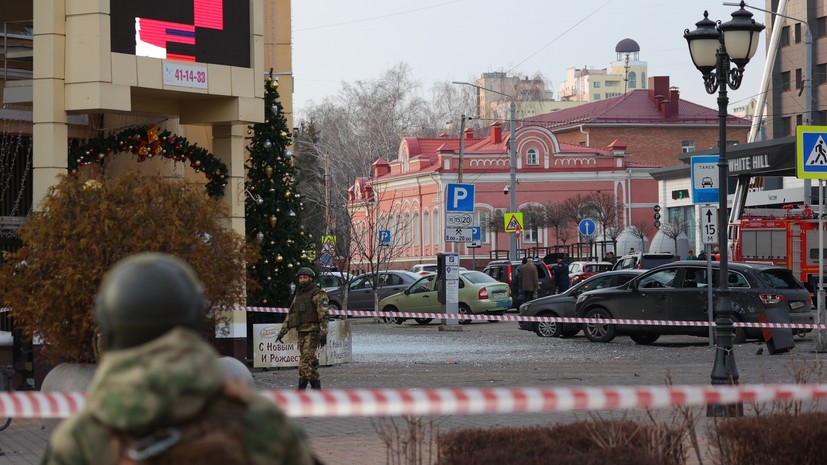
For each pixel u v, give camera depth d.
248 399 4.81
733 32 23.03
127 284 4.77
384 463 16.12
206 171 29.47
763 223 62.69
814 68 114.44
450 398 7.36
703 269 39.28
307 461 4.94
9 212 32.34
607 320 39.53
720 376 21.83
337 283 64.69
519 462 10.48
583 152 116.06
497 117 165.38
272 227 33.75
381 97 138.75
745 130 148.75
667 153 146.62
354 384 27.81
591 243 94.25
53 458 4.76
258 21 29.59
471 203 47.19
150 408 4.56
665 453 12.24
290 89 41.53
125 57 26.67
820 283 35.03
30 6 33.34
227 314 29.56
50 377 19.80
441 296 49.31
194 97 29.16
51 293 19.38
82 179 20.64
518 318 39.53
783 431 11.95
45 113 26.22
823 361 31.95
